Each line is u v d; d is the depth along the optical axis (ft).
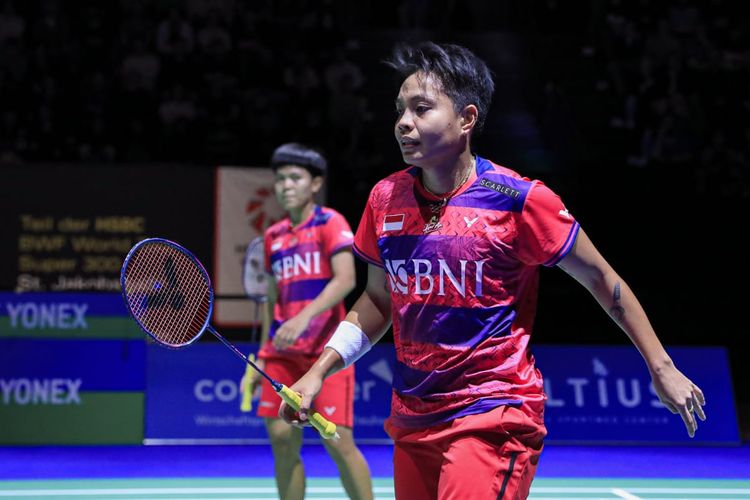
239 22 70.49
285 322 22.20
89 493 30.94
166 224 51.19
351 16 79.77
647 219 61.26
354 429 42.91
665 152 67.82
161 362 43.50
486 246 13.26
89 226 50.70
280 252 24.09
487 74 13.89
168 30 67.77
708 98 71.46
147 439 42.83
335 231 23.39
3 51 63.93
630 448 42.80
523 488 13.30
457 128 13.44
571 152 68.59
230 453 40.06
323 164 24.16
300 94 67.62
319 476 34.24
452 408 13.28
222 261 51.42
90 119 62.80
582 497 31.24
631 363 45.16
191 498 30.32
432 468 13.76
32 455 39.22
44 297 42.96
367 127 69.31
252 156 63.41
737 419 48.65
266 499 30.17
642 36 76.59
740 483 34.12
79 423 42.60
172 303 14.88
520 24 83.46
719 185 65.57
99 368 43.06
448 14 79.82
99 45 66.69
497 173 13.57
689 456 40.57
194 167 51.42
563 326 56.70
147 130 62.85
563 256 13.25
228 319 51.24
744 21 76.89
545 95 71.97
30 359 42.57
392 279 13.89
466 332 13.34
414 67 13.47
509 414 13.12
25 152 61.31
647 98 71.36
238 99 65.26
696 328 57.67
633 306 13.48
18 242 50.16
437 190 13.74
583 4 79.05
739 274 61.00
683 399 12.99
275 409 22.98
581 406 44.34
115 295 43.57
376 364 43.75
